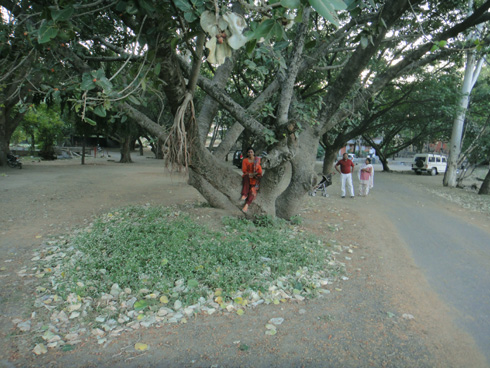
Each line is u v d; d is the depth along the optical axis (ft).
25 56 16.39
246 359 10.03
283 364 9.84
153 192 40.34
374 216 31.01
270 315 12.57
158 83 12.92
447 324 12.24
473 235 25.02
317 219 28.63
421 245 22.03
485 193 49.49
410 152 200.64
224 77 26.96
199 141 20.66
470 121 65.67
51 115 89.51
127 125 71.72
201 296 13.44
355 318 12.47
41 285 14.32
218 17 7.44
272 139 20.25
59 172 62.18
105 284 14.02
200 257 16.62
